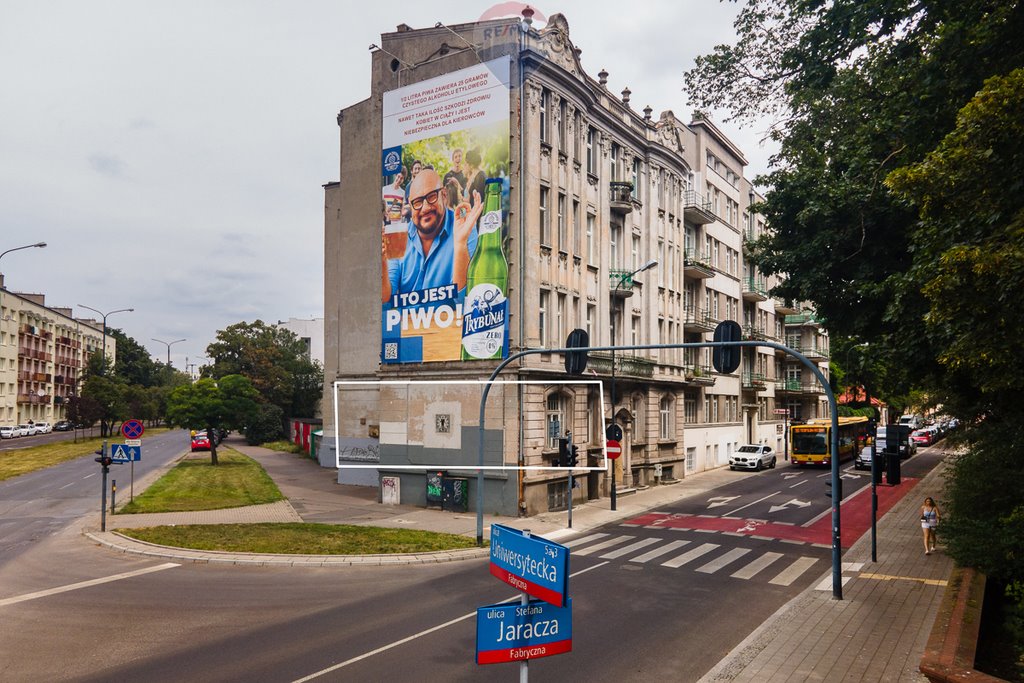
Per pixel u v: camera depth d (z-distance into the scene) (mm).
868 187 16906
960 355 10055
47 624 11062
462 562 16547
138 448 21953
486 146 24547
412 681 8742
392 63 27078
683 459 37094
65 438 64375
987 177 9656
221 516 21875
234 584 13844
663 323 35594
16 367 73375
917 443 57000
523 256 24188
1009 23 11445
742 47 19422
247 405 39750
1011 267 8695
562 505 25812
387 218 26922
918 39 14125
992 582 12453
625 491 29938
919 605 12609
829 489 13477
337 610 12086
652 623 11477
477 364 24359
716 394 46188
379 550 16969
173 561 15727
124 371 98625
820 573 15430
